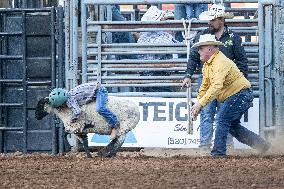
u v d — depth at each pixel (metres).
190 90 29.61
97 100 27.33
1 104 31.66
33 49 31.39
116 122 27.39
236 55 28.53
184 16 31.84
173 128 30.19
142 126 30.23
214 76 26.36
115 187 18.72
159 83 30.86
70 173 21.38
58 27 31.16
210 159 25.22
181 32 32.53
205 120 28.92
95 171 21.75
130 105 27.66
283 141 30.23
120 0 30.62
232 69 26.73
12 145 31.88
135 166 22.89
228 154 29.06
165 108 30.20
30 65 31.39
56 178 20.41
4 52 31.59
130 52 30.86
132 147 30.28
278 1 30.25
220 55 26.53
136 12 36.41
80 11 31.03
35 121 31.59
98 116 27.41
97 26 30.75
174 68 30.78
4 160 25.55
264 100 30.44
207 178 20.11
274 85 30.44
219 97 27.09
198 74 30.44
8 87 31.78
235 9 33.72
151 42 31.30
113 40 33.06
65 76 31.22
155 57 31.80
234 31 30.52
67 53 31.03
